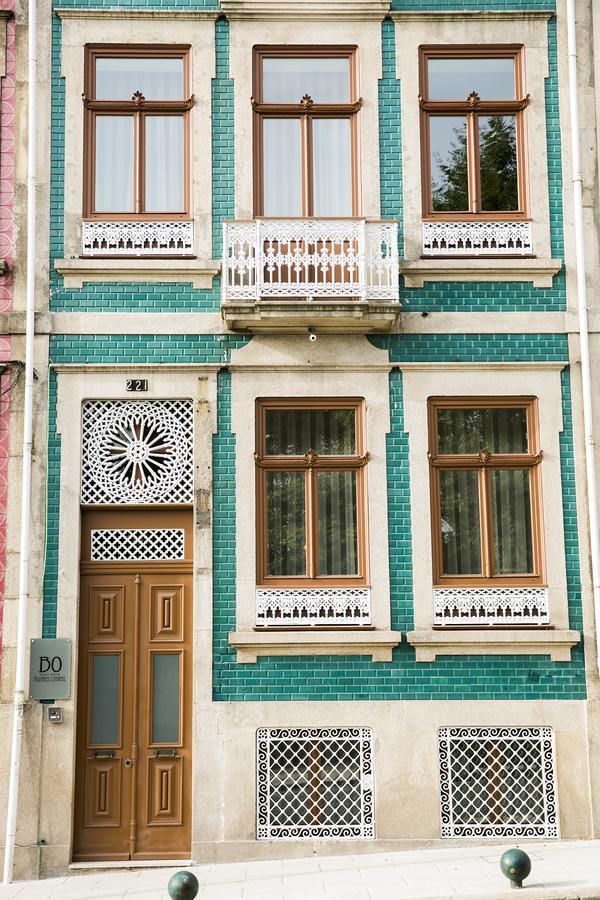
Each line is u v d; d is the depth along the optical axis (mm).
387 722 10328
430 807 10203
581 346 10867
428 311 10938
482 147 11281
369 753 10359
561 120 11250
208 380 10789
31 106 10922
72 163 11000
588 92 11266
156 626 10602
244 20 11242
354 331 10844
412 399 10836
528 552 10820
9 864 9836
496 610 10578
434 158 11281
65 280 10836
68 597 10406
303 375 10844
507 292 11008
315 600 10539
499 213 11164
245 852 10047
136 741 10398
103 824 10250
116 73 11258
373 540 10609
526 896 8141
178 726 10469
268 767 10305
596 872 8828
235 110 11148
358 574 10703
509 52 11289
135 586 10648
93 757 10344
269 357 10828
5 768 10086
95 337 10797
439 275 10969
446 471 10906
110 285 10875
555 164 11219
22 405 10625
